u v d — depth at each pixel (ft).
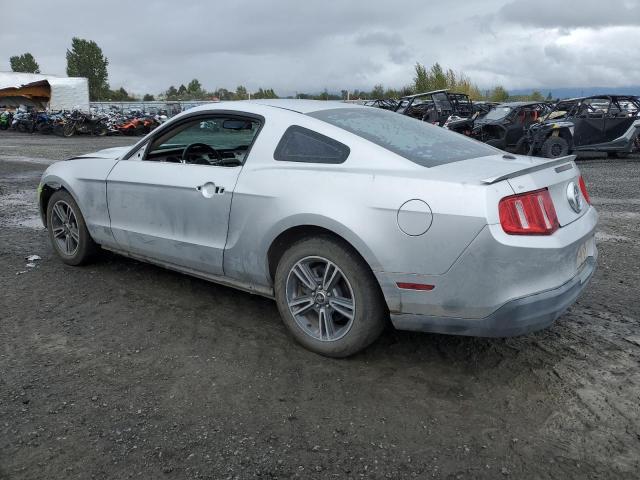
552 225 9.39
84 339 11.50
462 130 56.54
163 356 10.78
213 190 11.90
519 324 9.12
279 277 11.08
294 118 11.51
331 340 10.56
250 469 7.59
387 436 8.34
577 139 46.16
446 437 8.32
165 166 13.19
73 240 16.08
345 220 9.78
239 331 11.93
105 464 7.65
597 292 14.43
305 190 10.43
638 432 8.39
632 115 47.34
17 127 92.27
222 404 9.14
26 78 121.49
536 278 9.08
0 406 8.98
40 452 7.88
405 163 10.05
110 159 14.67
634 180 35.73
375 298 10.04
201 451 7.95
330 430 8.48
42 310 12.99
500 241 8.80
